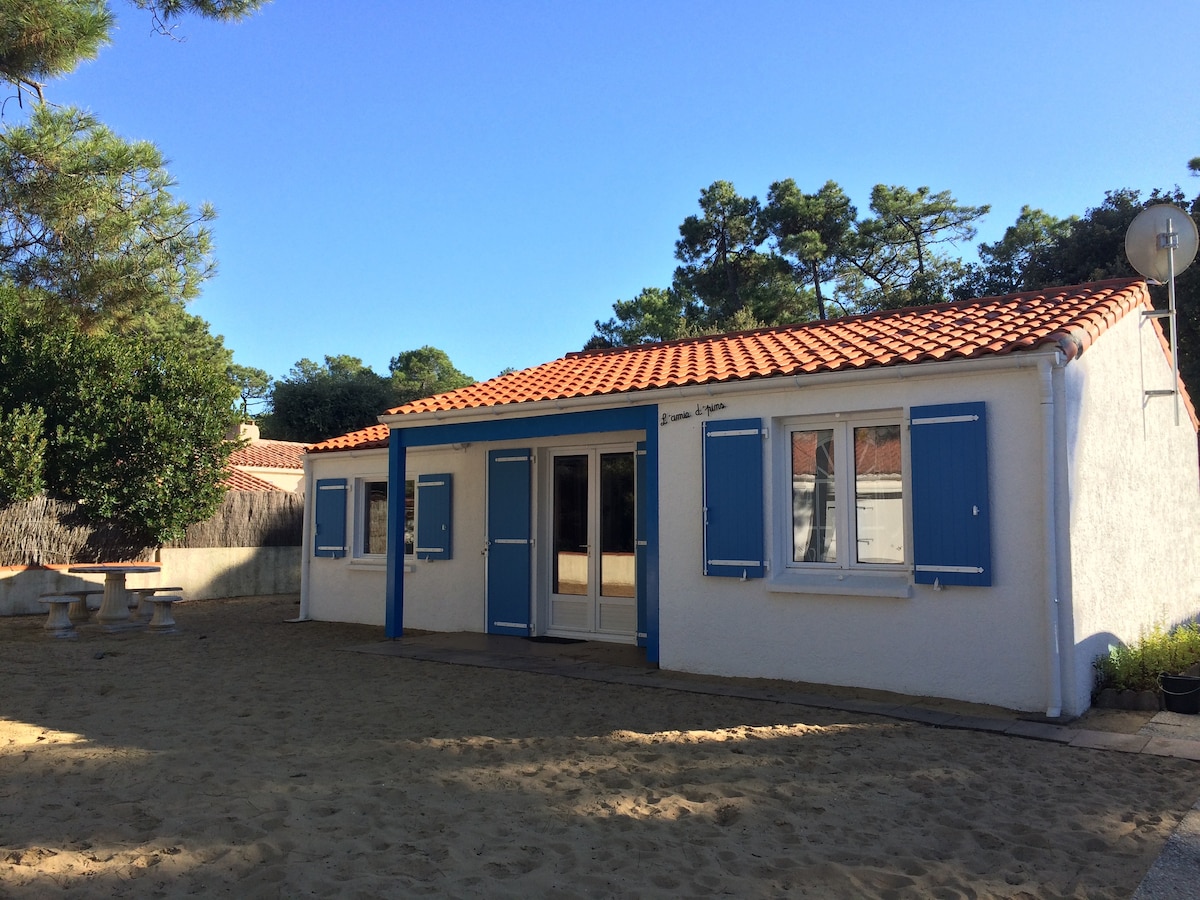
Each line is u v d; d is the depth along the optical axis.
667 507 9.64
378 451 13.93
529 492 12.33
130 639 12.45
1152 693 7.55
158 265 10.47
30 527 15.83
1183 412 11.55
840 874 4.22
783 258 39.47
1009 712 7.41
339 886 4.00
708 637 9.27
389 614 12.04
